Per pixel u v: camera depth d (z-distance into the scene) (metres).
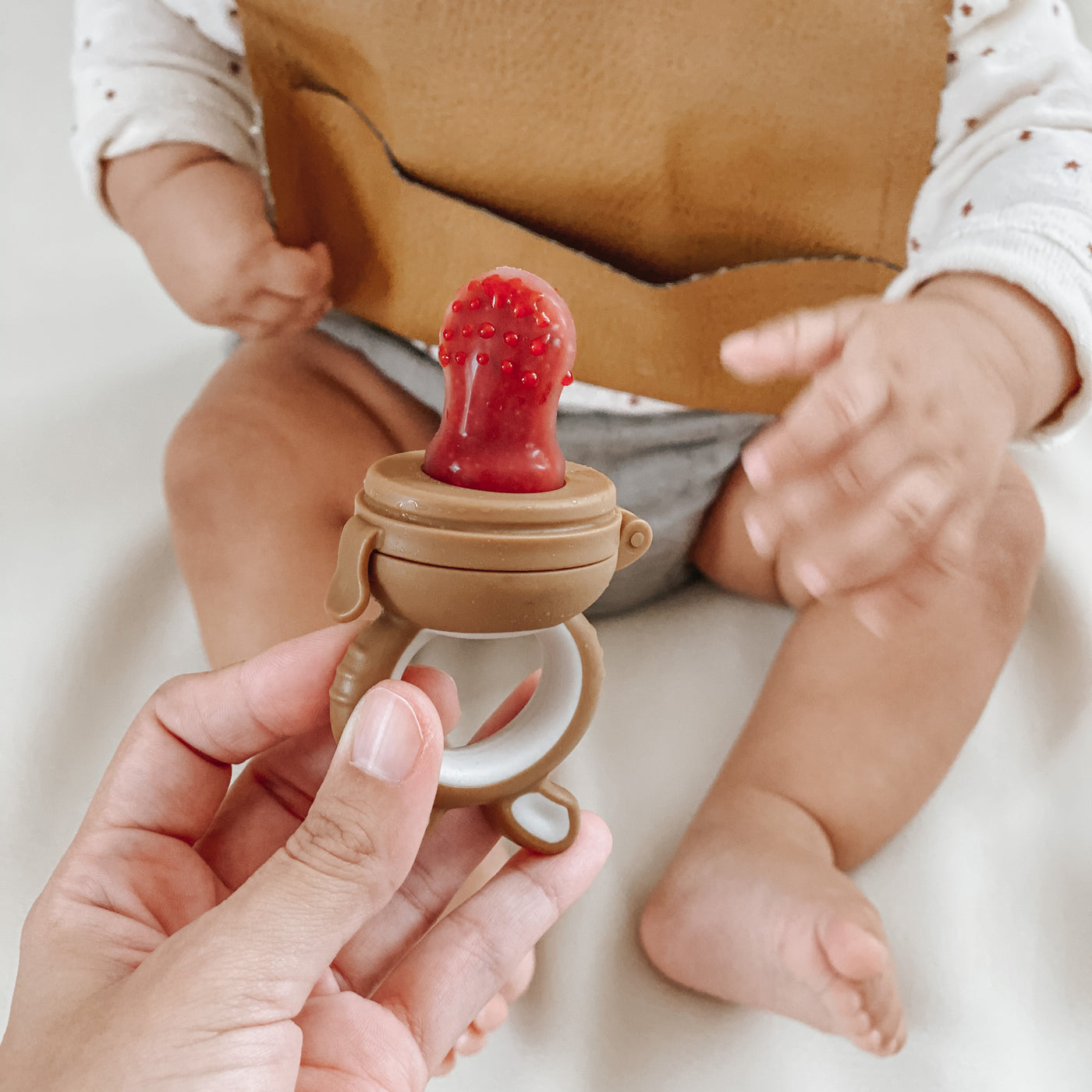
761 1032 0.69
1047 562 0.95
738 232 0.86
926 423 0.52
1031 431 0.68
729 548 0.92
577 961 0.71
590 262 0.84
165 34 0.93
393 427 0.90
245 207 0.86
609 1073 0.67
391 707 0.44
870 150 0.83
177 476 0.83
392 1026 0.53
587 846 0.61
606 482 0.48
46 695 0.83
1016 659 0.90
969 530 0.53
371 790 0.44
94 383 1.15
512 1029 0.68
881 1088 0.66
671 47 0.81
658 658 0.89
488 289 0.47
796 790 0.74
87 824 0.59
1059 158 0.75
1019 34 0.82
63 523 0.98
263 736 0.61
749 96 0.81
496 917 0.59
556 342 0.46
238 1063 0.43
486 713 0.83
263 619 0.77
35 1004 0.49
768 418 0.90
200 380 1.17
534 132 0.83
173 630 0.90
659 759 0.81
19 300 1.26
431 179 0.85
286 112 0.87
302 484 0.83
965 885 0.76
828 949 0.61
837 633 0.79
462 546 0.42
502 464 0.46
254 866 0.64
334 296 0.91
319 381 0.90
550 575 0.43
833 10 0.80
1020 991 0.71
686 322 0.85
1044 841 0.79
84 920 0.54
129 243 1.35
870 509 0.51
